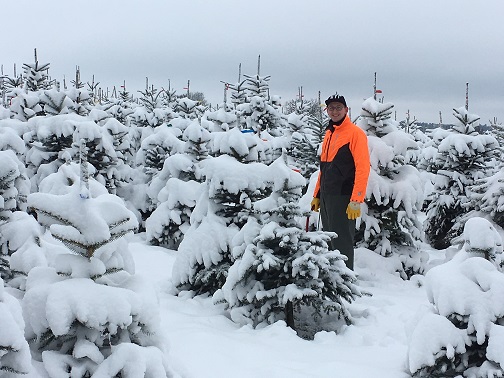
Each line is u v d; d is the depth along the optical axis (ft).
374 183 21.84
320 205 18.48
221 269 17.39
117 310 7.71
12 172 14.57
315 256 14.02
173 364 8.87
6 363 6.55
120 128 33.42
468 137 29.19
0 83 63.98
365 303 17.42
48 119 30.91
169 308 16.14
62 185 20.76
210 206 18.67
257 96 42.70
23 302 7.84
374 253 22.16
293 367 11.25
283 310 14.97
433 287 10.79
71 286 7.79
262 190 17.84
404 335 13.78
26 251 11.07
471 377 9.90
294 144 30.58
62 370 7.47
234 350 12.12
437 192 30.22
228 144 19.20
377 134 23.82
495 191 23.52
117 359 7.56
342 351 12.50
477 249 11.30
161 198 27.89
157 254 24.89
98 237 8.16
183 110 51.13
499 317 9.95
